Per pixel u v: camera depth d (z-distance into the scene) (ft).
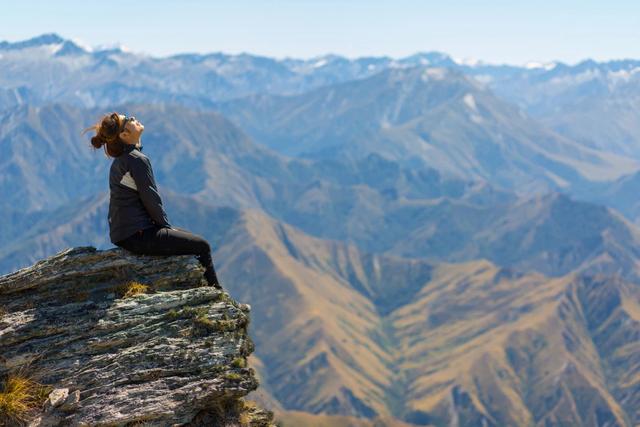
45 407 50.62
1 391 51.13
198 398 52.60
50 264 57.57
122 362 52.75
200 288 57.21
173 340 54.19
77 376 51.90
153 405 51.52
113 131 56.95
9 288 56.59
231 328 55.72
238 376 54.08
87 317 54.34
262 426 57.93
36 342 53.01
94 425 50.24
